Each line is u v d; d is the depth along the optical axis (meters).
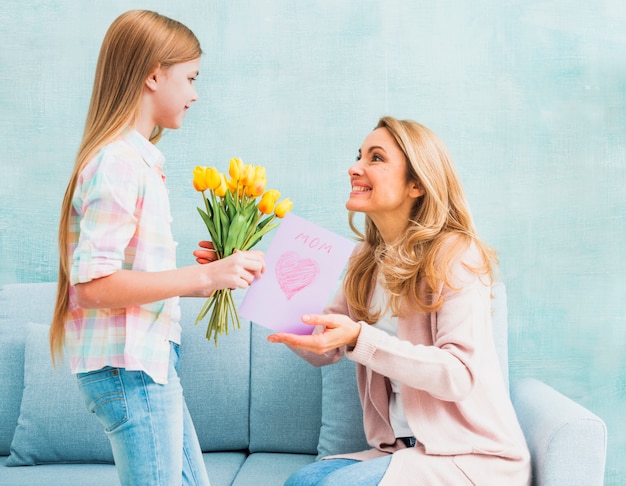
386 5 2.22
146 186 1.34
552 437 1.48
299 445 1.96
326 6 2.23
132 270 1.34
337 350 1.75
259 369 2.00
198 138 2.26
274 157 2.25
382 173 1.58
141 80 1.39
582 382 2.19
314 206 2.24
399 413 1.60
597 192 2.19
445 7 2.21
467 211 1.63
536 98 2.20
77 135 2.28
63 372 1.93
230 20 2.25
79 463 1.91
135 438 1.31
